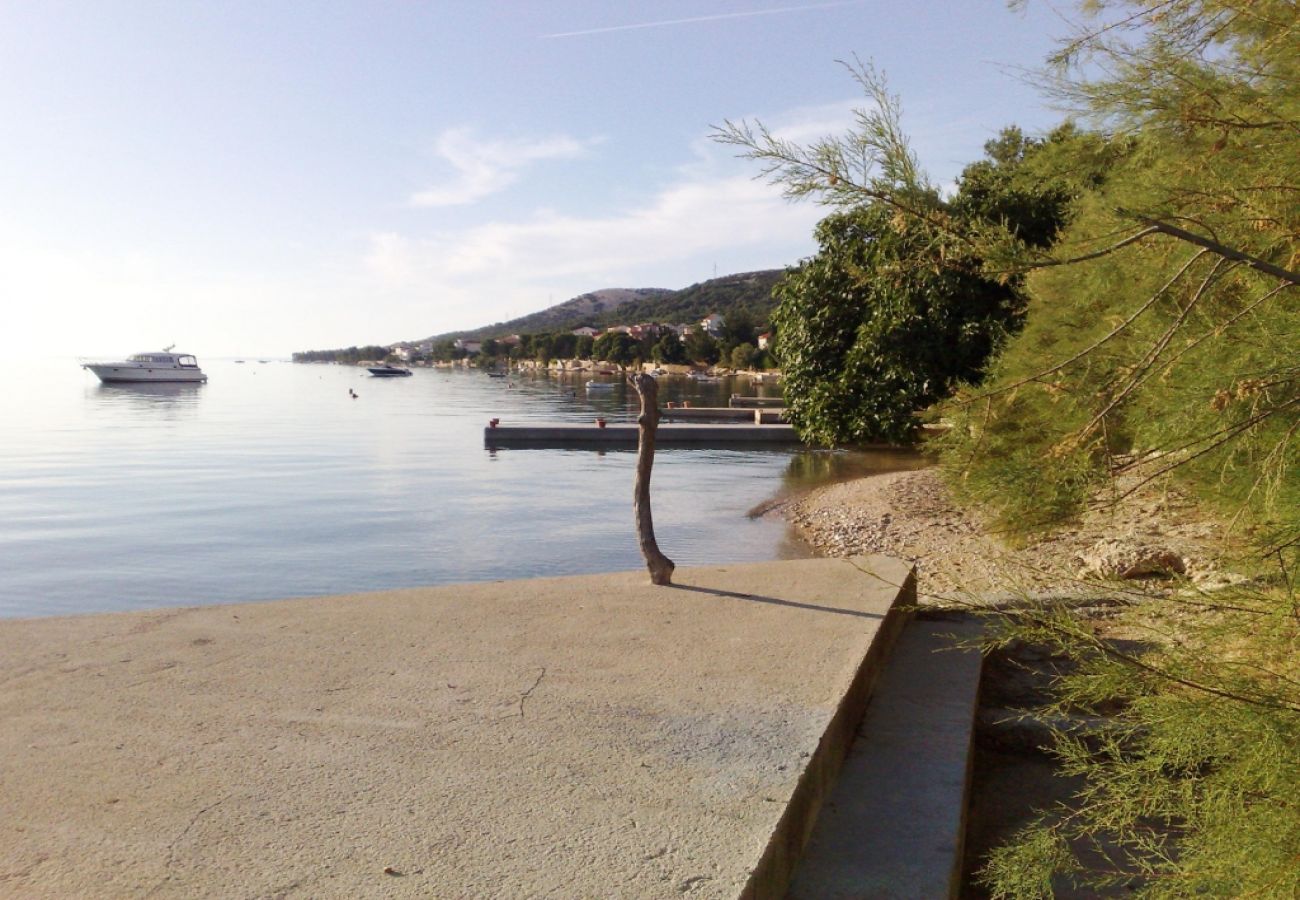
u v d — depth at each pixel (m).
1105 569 7.26
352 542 14.89
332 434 38.12
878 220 3.55
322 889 2.47
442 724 3.63
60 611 10.98
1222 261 3.02
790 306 23.83
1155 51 3.25
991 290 20.09
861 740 4.09
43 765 3.24
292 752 3.36
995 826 3.95
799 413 23.95
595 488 21.05
